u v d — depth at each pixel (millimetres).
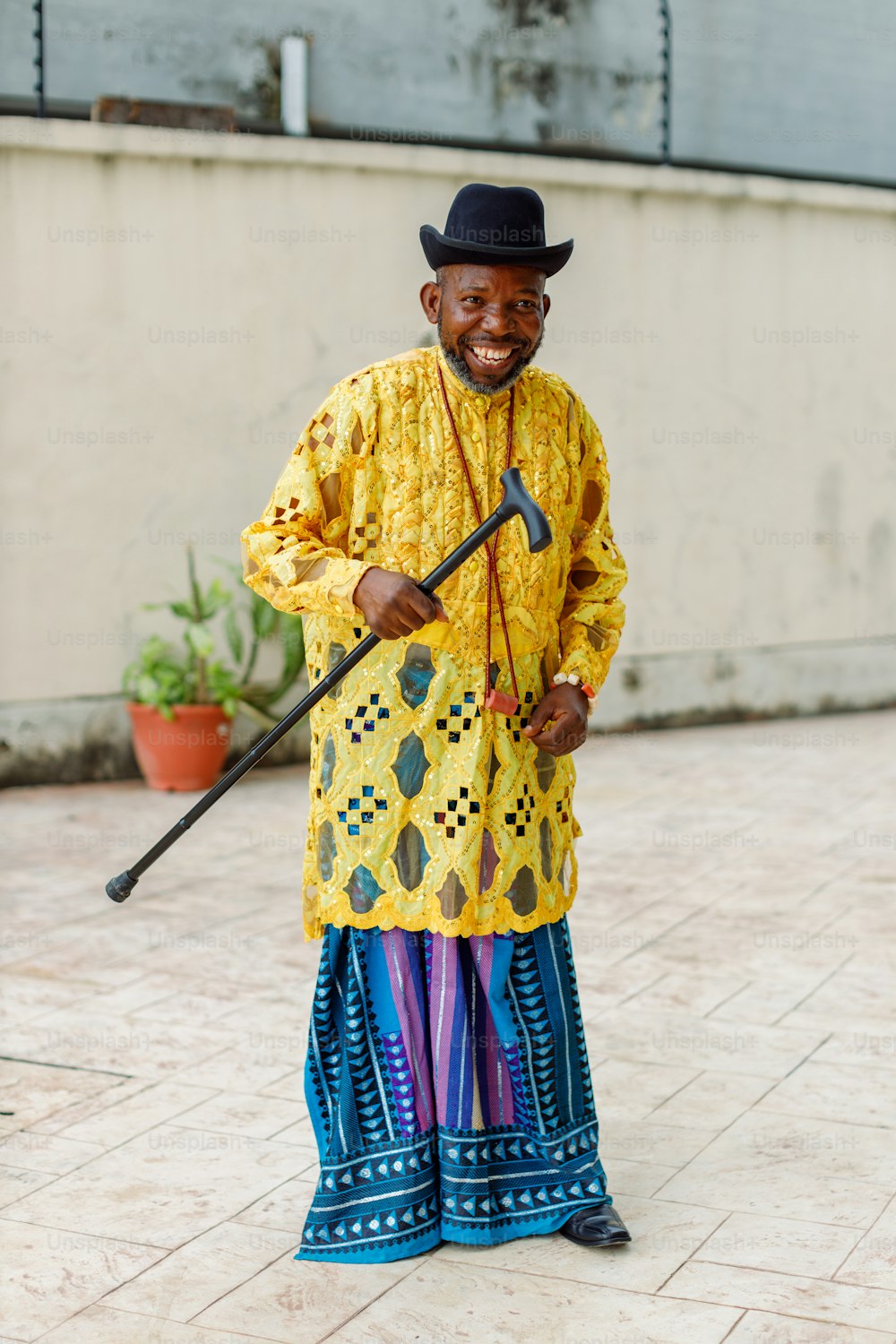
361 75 9719
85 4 8875
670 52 10648
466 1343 2863
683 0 10781
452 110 10039
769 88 11164
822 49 11336
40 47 7977
